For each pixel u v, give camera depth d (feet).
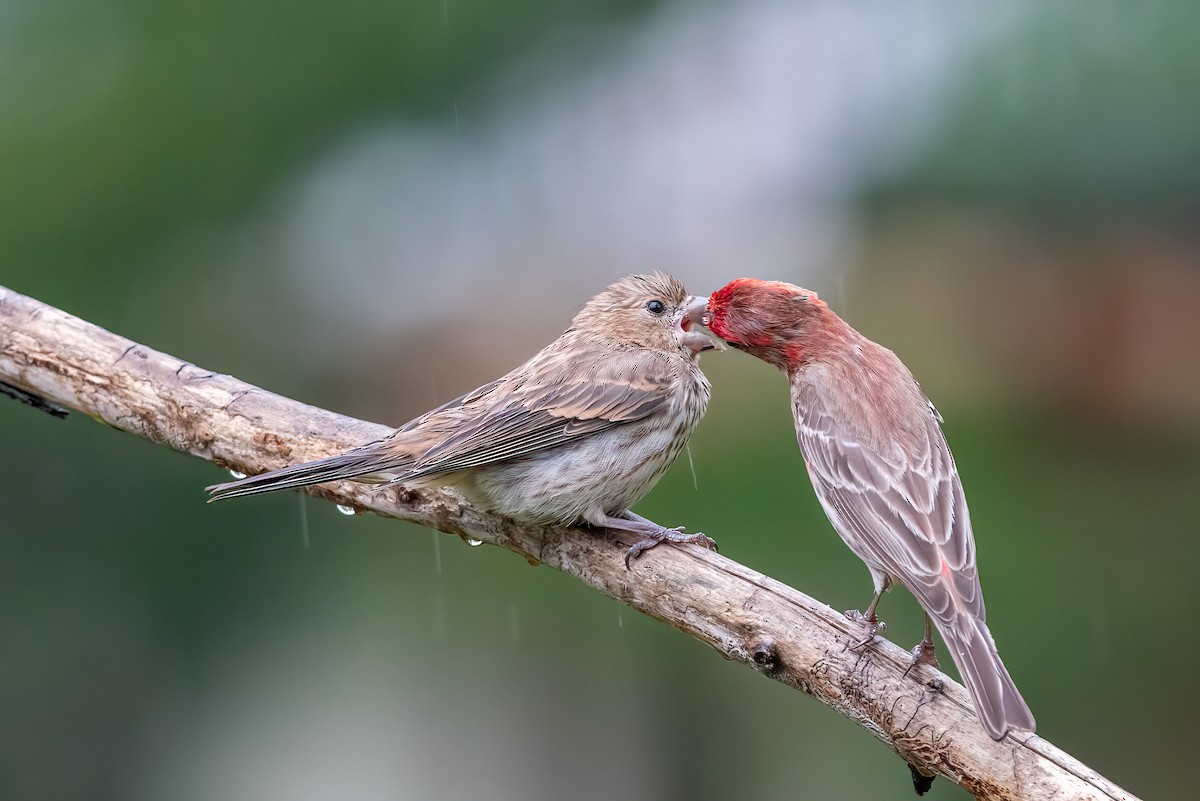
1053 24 38.63
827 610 21.31
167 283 41.50
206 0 40.81
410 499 25.54
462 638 43.06
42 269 39.93
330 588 42.11
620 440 25.38
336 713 45.29
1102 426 40.37
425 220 47.26
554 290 47.52
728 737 42.83
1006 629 36.45
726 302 25.09
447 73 44.80
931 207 44.01
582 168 49.57
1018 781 19.03
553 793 45.11
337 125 42.70
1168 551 37.52
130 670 41.37
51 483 39.47
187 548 40.65
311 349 44.14
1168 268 40.68
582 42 48.08
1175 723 35.94
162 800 42.16
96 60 40.96
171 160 40.86
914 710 19.92
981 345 42.11
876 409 23.02
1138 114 38.09
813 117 48.21
